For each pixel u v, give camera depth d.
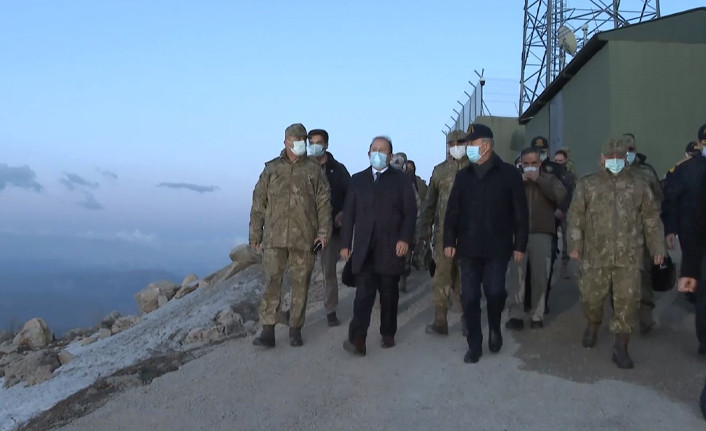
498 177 6.63
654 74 14.91
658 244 6.44
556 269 11.00
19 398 8.00
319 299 9.74
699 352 6.71
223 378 6.62
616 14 21.28
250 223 7.57
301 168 7.38
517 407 5.67
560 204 7.85
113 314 15.31
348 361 6.93
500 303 6.71
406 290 10.08
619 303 6.43
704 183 5.73
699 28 15.09
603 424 5.32
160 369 7.28
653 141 14.84
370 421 5.54
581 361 6.64
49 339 14.30
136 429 5.59
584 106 16.48
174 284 15.20
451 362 6.75
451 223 6.81
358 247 6.98
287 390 6.27
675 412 5.48
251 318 9.89
